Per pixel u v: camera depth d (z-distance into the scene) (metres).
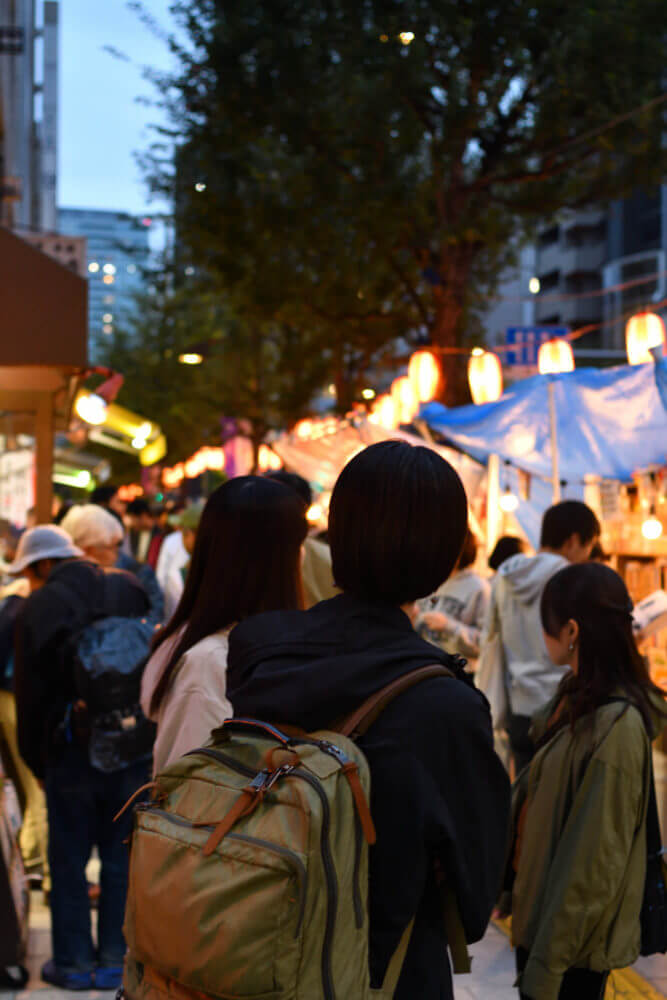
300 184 13.52
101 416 7.23
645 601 4.55
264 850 1.28
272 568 2.41
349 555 1.53
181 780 1.48
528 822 2.59
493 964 4.05
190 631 2.44
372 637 1.49
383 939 1.35
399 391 8.55
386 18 12.11
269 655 1.52
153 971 1.40
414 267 14.66
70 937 3.88
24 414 8.04
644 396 6.02
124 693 3.79
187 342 31.50
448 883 1.41
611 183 14.31
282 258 14.61
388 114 12.12
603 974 2.47
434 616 5.12
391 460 1.52
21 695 3.88
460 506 1.53
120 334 34.34
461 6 12.03
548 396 6.11
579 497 7.29
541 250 47.88
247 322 20.05
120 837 3.91
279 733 1.41
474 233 12.86
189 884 1.32
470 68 12.39
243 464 22.22
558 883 2.41
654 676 5.70
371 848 1.36
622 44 12.01
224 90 12.84
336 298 14.84
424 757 1.37
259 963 1.24
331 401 30.05
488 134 13.55
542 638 4.43
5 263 6.80
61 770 3.88
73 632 3.88
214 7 12.93
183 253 17.44
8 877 3.84
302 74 12.37
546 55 11.94
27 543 4.60
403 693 1.41
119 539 4.77
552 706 2.73
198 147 14.32
